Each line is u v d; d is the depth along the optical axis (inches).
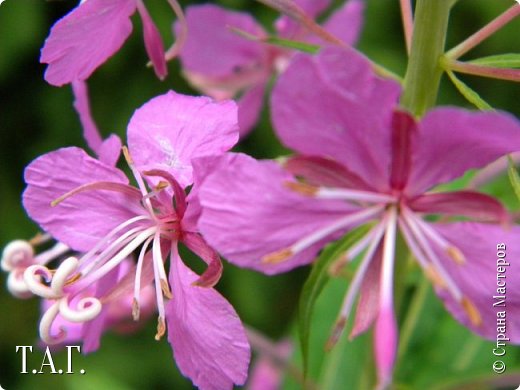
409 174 4.7
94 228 5.3
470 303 4.6
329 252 5.0
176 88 10.6
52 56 5.2
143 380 10.6
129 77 10.5
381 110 4.6
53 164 5.3
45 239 5.7
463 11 10.3
